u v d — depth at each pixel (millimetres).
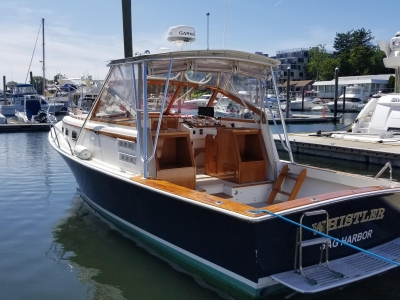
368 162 10625
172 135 4387
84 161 5359
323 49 71188
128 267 4320
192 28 5285
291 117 26969
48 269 4312
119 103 4805
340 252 3486
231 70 4652
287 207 3117
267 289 3309
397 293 3576
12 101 31516
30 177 8836
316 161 11320
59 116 24312
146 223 4430
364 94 43781
